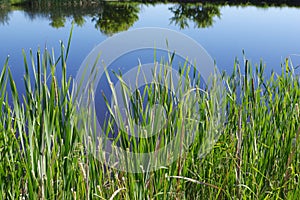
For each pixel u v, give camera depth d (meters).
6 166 1.21
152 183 1.18
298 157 1.42
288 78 1.57
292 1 18.27
